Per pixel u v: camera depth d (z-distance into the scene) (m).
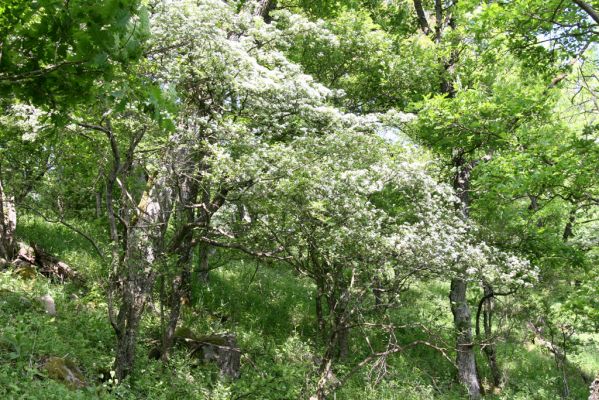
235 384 8.27
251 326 12.11
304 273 8.73
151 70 6.85
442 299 18.12
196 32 6.81
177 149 7.36
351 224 7.70
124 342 7.48
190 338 9.66
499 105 10.75
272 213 7.79
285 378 8.21
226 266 15.74
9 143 8.92
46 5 2.31
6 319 7.56
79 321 8.91
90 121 6.97
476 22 10.44
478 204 11.73
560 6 9.57
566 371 16.33
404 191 8.83
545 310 13.17
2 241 10.45
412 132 11.45
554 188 10.81
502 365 15.65
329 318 8.77
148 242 7.61
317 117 8.26
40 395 5.55
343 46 12.66
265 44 9.25
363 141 8.02
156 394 7.57
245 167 7.02
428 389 10.80
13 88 2.76
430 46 13.71
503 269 9.67
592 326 13.29
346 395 9.36
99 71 2.70
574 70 11.82
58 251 12.08
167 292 10.86
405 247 7.98
